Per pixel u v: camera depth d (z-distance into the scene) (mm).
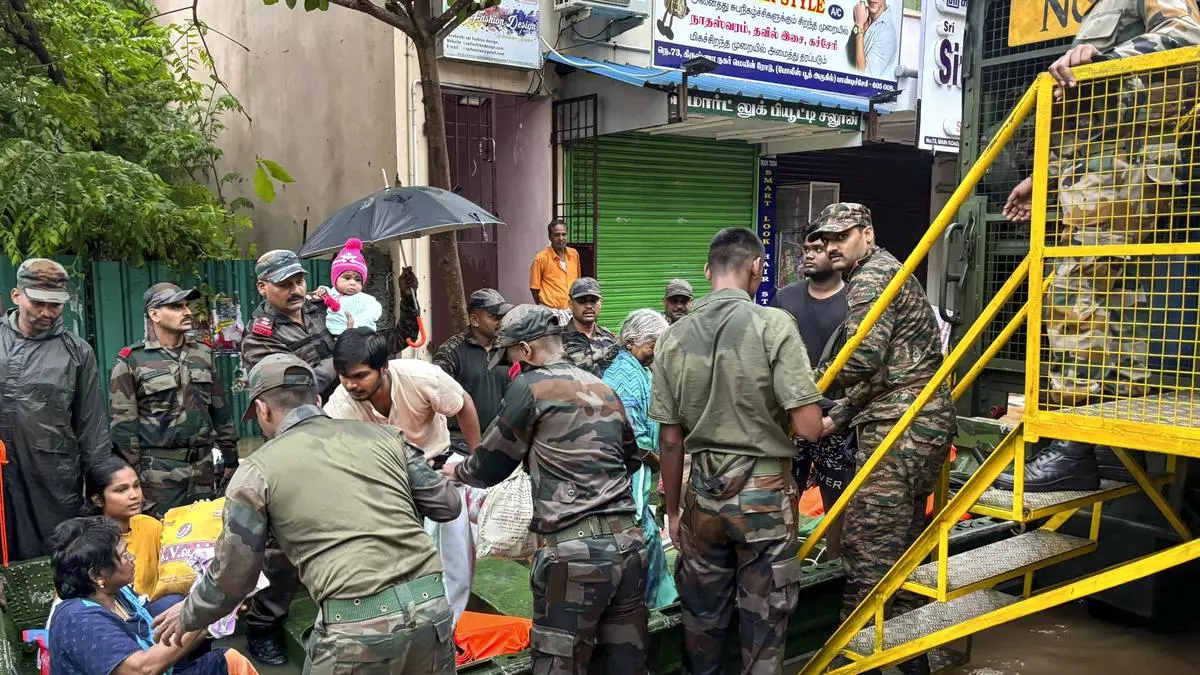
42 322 4051
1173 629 4109
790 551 2793
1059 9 4430
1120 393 2566
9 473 4039
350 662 2215
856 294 3295
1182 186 2471
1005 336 3062
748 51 8969
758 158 10180
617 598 2789
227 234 8109
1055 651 3947
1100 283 2502
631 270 9227
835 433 3674
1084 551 3439
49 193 6043
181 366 4355
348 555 2275
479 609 4027
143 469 4250
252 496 2244
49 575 3834
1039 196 2504
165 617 2422
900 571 2943
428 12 7305
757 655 2762
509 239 8844
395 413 3311
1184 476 3770
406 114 7457
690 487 2891
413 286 4719
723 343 2785
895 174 11969
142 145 8156
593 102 8133
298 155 8844
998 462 2705
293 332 4180
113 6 8656
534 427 2771
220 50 10070
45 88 6414
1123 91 2344
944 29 9586
